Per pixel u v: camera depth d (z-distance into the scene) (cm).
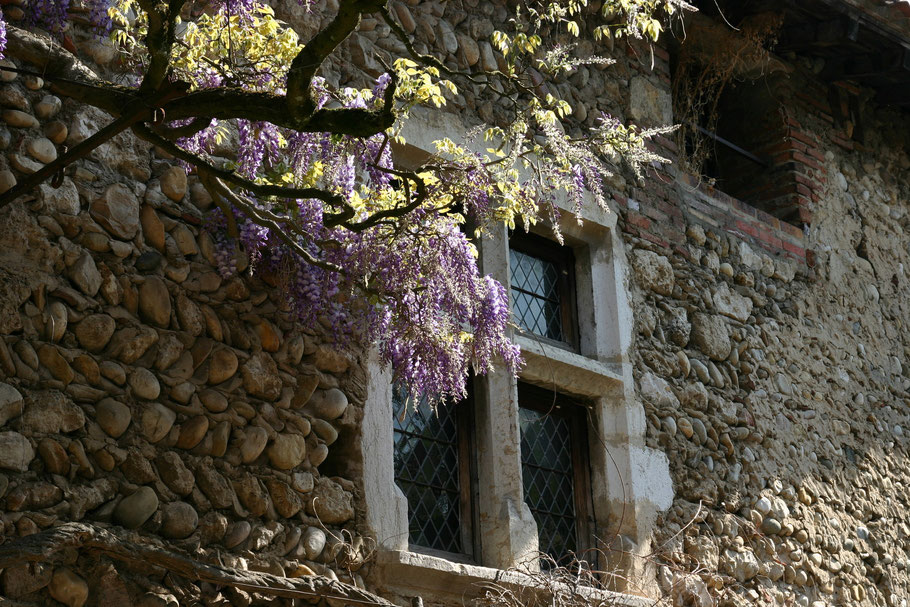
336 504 399
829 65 701
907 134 758
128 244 371
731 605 528
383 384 427
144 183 383
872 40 671
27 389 335
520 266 532
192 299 382
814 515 592
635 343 543
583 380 519
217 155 405
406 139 468
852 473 626
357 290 405
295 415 397
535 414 513
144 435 356
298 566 381
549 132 382
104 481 344
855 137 720
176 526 355
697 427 554
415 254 374
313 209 381
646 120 591
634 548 502
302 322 406
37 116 363
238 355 387
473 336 400
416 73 380
